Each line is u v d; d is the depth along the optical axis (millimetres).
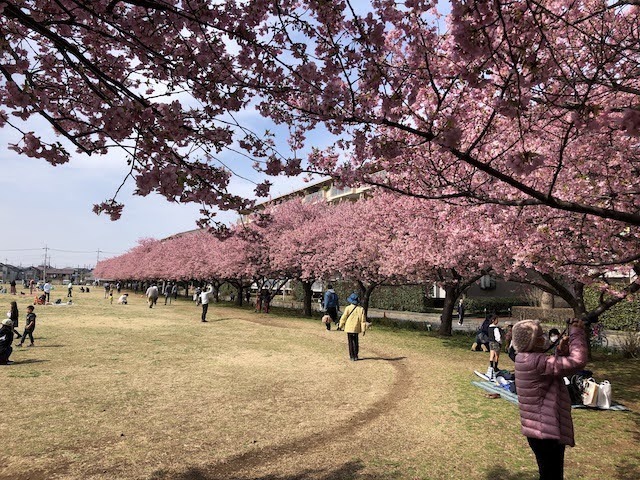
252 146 4230
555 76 4000
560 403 3459
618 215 3703
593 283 9055
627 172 6559
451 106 4742
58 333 16922
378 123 3592
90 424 6562
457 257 12898
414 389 8789
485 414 7109
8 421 6656
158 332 17906
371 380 9570
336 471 4941
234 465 5137
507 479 4719
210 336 16875
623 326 19688
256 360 11914
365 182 4629
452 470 4961
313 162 5133
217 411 7258
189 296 63719
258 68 3664
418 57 3547
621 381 9664
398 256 16375
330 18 3178
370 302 39156
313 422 6715
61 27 3689
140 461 5234
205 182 3850
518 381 3619
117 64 4066
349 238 22125
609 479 4730
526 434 3504
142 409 7336
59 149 3484
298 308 35250
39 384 8961
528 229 7805
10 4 2598
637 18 4574
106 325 20188
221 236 5227
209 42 3479
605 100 4984
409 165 5633
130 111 3146
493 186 7613
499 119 6672
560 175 7238
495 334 9828
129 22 3402
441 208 11797
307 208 30734
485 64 3004
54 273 170000
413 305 34750
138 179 3455
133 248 80688
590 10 4695
